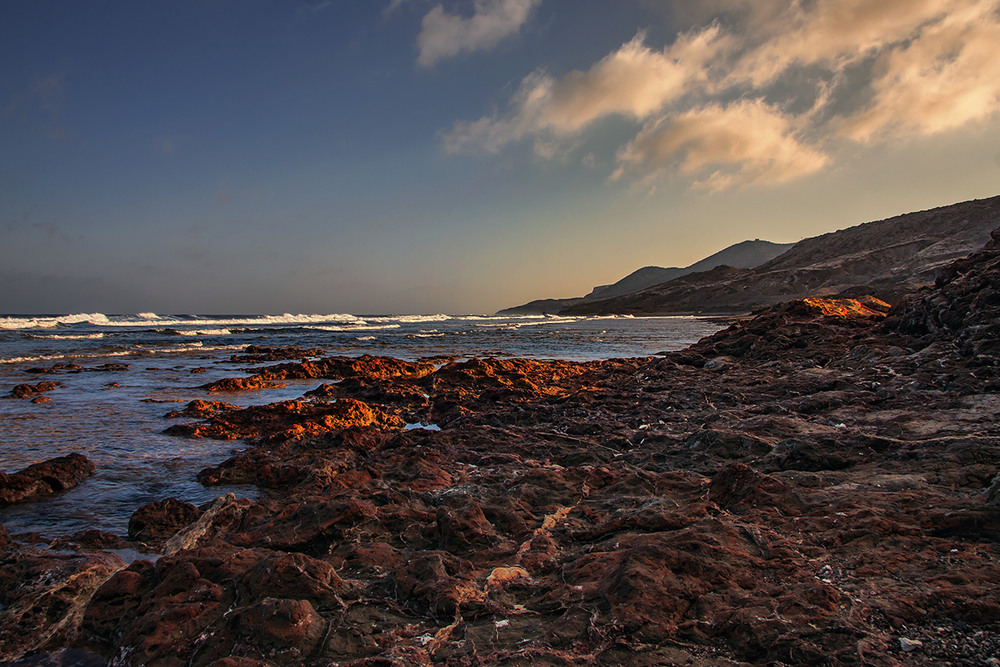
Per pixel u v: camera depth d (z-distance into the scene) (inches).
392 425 537.3
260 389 797.2
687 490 261.3
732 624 142.2
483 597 167.5
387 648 145.3
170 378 909.2
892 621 138.0
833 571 165.0
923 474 238.8
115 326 2746.1
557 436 394.3
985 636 130.1
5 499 311.9
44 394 719.1
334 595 168.6
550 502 256.7
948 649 127.3
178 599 172.2
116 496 329.7
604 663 133.8
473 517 225.6
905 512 199.6
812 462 271.9
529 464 330.6
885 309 928.3
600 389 588.1
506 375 797.9
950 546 172.9
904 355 495.5
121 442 459.5
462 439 395.2
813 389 455.5
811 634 135.2
